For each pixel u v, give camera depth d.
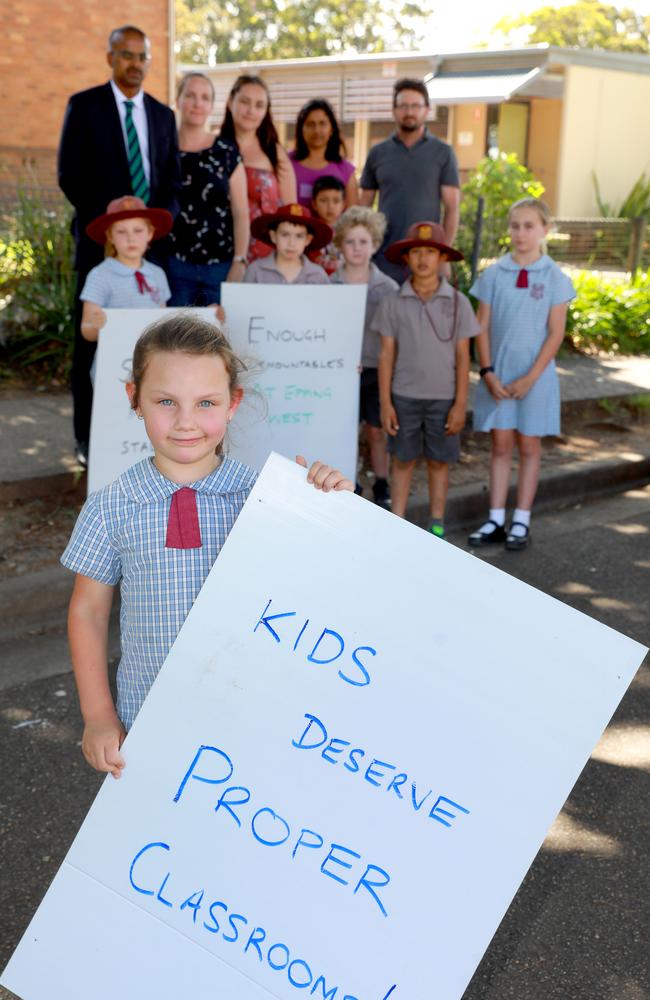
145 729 1.85
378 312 5.36
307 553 1.83
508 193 11.88
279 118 21.89
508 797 1.77
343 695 1.81
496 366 5.71
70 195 5.66
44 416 6.85
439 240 5.08
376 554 1.82
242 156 6.27
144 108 5.56
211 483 2.05
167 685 1.85
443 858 1.78
